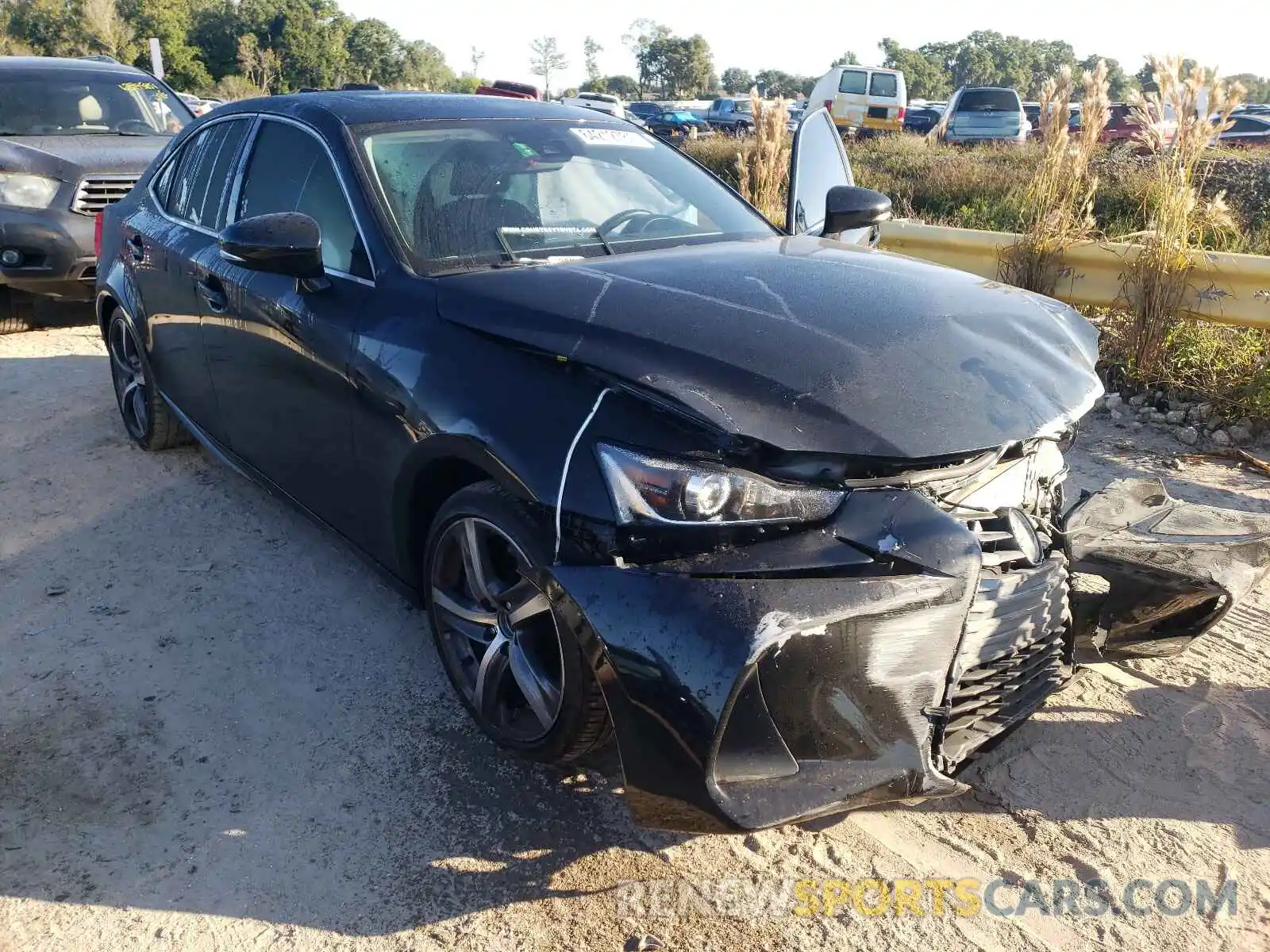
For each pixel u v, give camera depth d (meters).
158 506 4.32
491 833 2.44
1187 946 2.11
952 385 2.31
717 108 35.75
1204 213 5.62
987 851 2.38
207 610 3.47
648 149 3.84
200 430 4.26
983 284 2.93
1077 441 5.14
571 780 2.62
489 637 2.62
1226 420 5.23
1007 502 2.52
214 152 4.14
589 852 2.38
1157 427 5.30
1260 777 2.63
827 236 3.88
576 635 2.12
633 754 2.05
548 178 3.37
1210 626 2.91
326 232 3.20
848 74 22.28
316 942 2.13
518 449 2.29
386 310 2.84
